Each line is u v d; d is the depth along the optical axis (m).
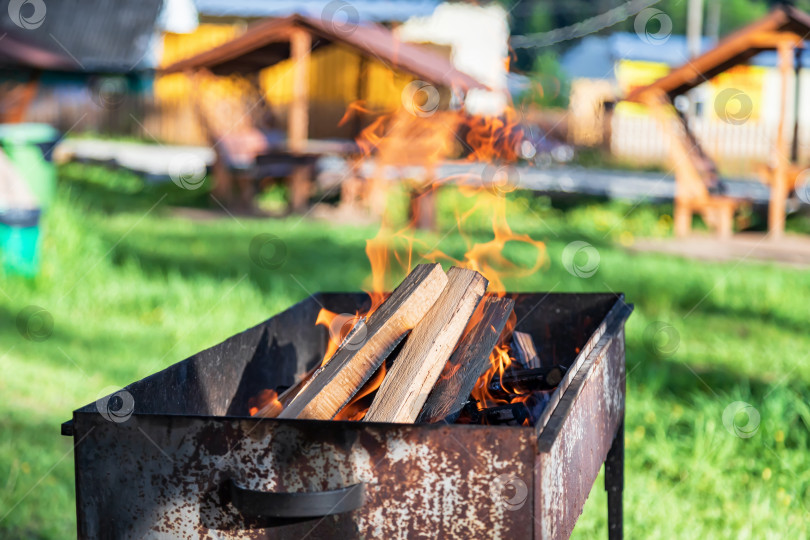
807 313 6.75
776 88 21.25
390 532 1.66
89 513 1.76
